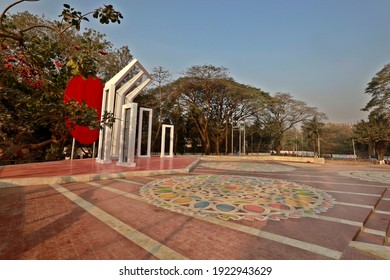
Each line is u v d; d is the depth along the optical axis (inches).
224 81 1025.5
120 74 510.3
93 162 509.7
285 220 161.6
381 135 1037.8
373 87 1107.9
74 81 516.1
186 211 179.5
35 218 157.4
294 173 471.5
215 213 175.3
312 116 1269.7
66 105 271.7
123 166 437.1
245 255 109.7
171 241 124.1
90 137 564.1
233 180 340.2
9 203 193.2
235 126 1341.0
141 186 276.7
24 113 277.1
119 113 600.4
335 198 234.1
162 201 208.8
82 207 185.2
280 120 1331.2
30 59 191.9
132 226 145.6
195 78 1000.2
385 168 684.1
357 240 137.5
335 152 1438.2
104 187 266.2
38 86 223.3
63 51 205.5
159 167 441.7
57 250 111.6
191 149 1407.5
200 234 134.1
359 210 190.2
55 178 280.4
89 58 132.0
